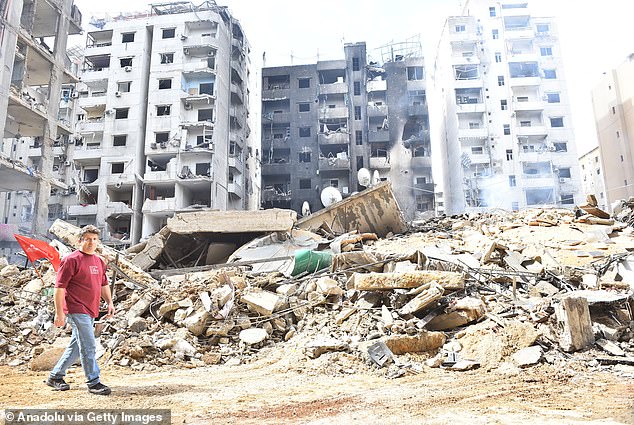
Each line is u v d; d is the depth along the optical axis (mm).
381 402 4641
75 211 38438
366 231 19891
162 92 40625
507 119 45125
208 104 41062
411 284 8516
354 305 8555
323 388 5348
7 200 43938
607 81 45344
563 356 6582
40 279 10930
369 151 44531
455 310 7844
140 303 8836
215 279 10242
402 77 45969
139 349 6934
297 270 11727
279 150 45594
